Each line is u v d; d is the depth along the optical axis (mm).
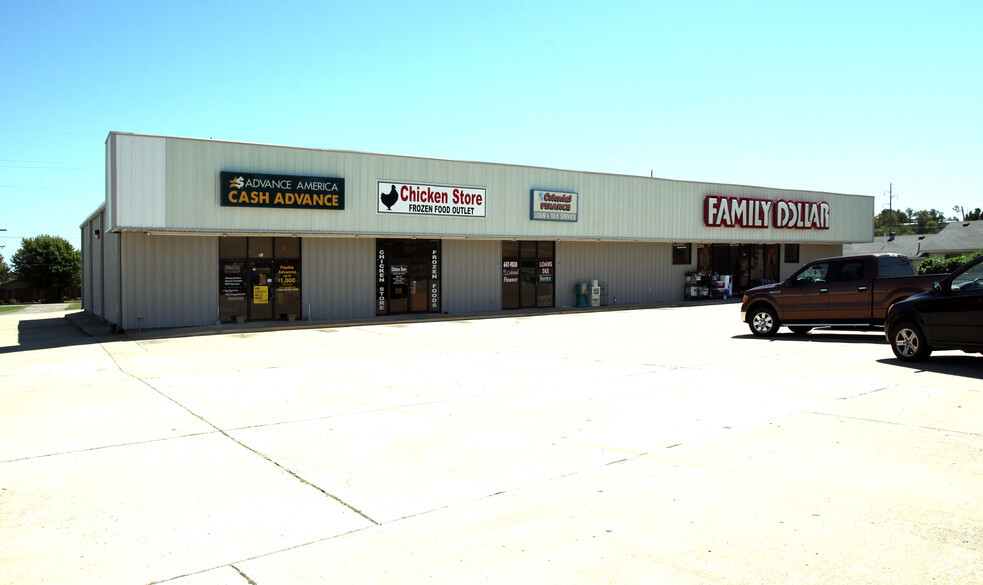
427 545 4551
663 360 12891
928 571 4094
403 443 7066
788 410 8328
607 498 5379
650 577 4059
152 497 5496
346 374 11812
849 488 5531
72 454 6738
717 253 34875
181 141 19312
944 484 5602
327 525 4910
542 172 26625
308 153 21297
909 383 9875
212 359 14172
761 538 4590
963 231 57125
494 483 5781
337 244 23188
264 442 7141
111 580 4082
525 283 27984
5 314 43594
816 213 35719
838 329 17875
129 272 19844
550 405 8867
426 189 23656
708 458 6391
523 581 4027
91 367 13359
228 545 4578
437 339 17672
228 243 21297
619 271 31047
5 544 4617
